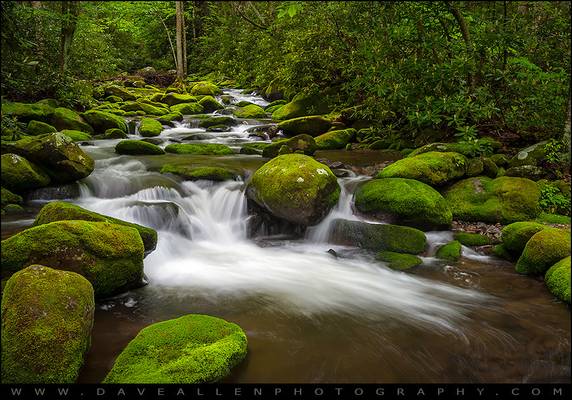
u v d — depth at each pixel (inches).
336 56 452.1
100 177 280.5
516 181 253.9
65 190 263.9
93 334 142.6
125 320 152.9
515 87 297.3
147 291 177.8
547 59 322.7
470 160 284.2
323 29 439.5
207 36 994.1
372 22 349.4
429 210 233.5
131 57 1011.9
